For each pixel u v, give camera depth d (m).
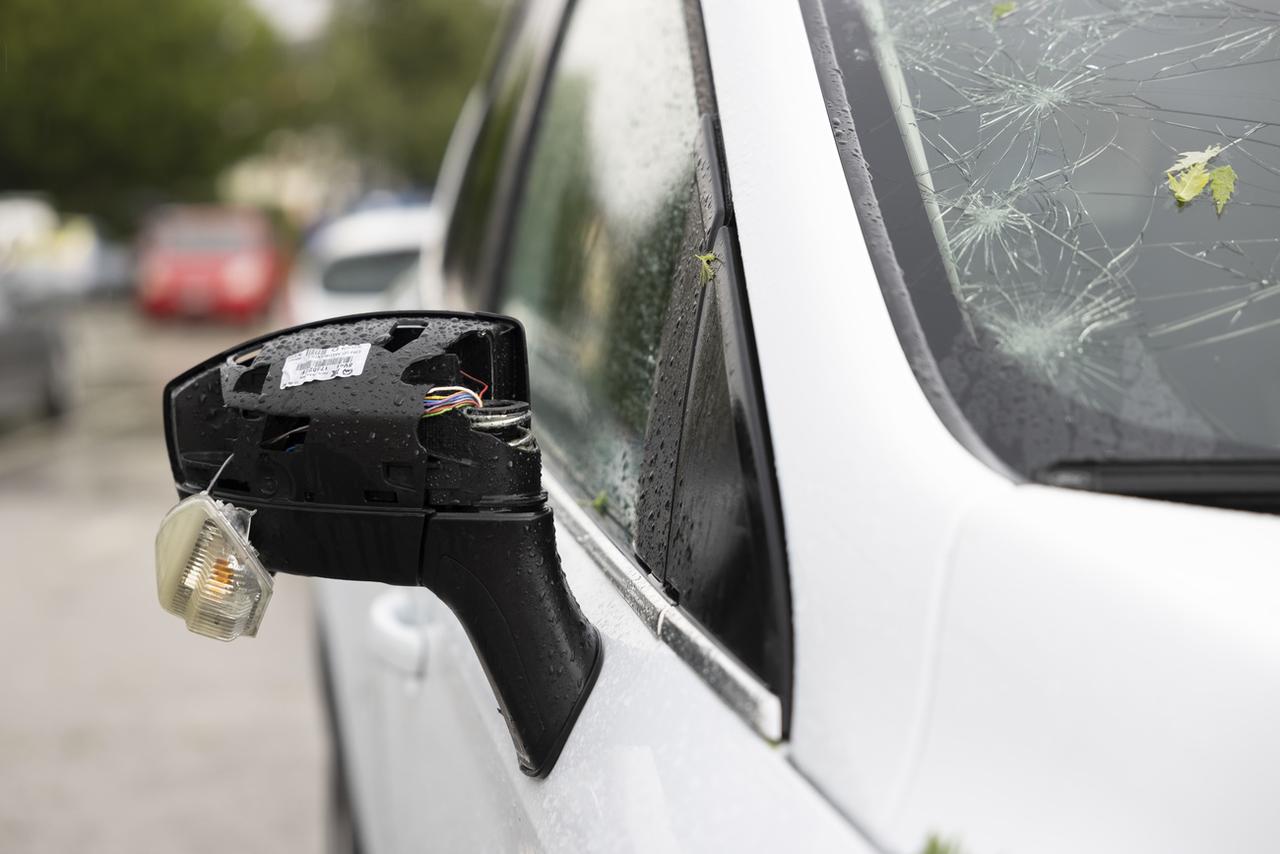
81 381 13.61
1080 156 1.05
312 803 3.70
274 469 0.97
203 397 1.02
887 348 0.89
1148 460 0.87
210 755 4.01
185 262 19.38
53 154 33.66
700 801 0.83
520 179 2.11
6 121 32.75
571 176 1.75
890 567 0.80
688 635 0.93
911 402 0.86
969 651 0.75
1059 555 0.75
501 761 1.16
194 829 3.54
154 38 34.09
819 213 0.96
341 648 2.48
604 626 1.05
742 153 1.04
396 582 0.99
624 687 0.96
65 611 5.45
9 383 9.79
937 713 0.75
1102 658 0.71
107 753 4.02
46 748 4.05
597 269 1.50
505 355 1.00
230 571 0.95
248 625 0.97
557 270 1.72
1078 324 0.94
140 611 5.46
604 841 0.88
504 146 2.30
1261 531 0.77
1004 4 1.14
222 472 0.99
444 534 0.96
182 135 35.28
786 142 1.01
